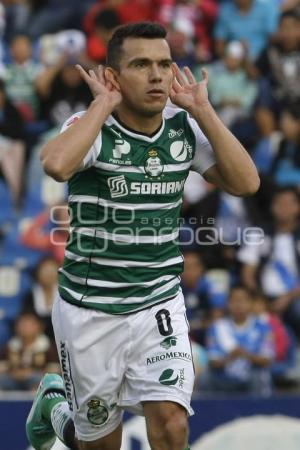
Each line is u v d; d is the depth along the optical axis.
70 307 15.07
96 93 14.30
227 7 34.81
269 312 28.72
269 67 33.94
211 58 34.00
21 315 27.83
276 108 33.16
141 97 14.15
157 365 14.66
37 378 27.27
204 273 29.16
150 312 14.86
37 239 30.61
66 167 13.80
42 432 17.86
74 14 33.91
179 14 33.69
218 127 14.53
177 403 14.40
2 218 31.09
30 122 32.31
